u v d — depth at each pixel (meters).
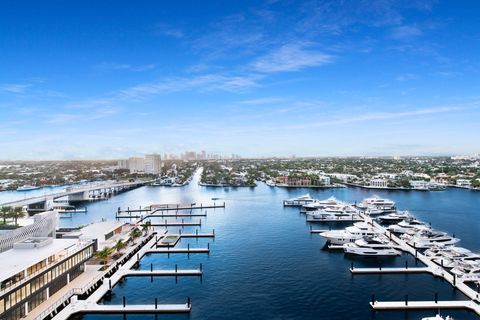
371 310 110.88
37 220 162.12
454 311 109.75
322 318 106.06
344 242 182.62
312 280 136.12
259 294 123.75
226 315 108.69
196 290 127.81
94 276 132.00
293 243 193.00
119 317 108.69
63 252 124.31
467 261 143.75
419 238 186.12
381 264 155.12
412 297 119.62
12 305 97.19
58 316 105.81
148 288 130.25
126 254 166.00
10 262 106.94
